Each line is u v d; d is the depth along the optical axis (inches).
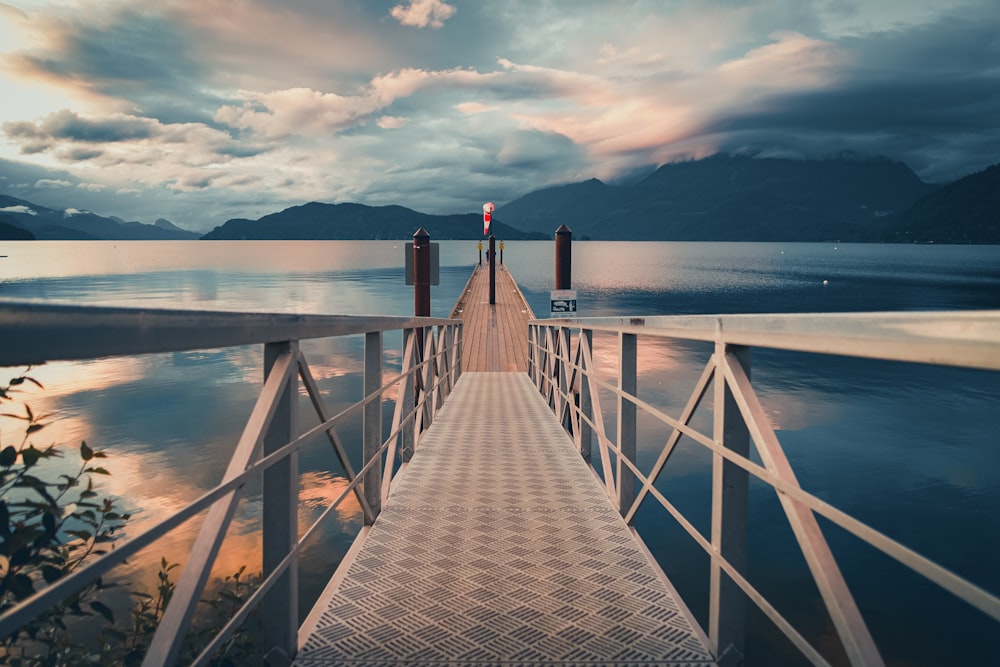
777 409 772.6
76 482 62.8
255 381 885.2
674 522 395.2
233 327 58.3
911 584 324.8
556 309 617.9
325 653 82.0
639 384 885.8
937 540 385.7
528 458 193.5
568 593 99.1
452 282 2940.5
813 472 519.8
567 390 229.0
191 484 426.9
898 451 578.9
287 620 79.3
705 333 82.5
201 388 828.0
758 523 394.9
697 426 644.1
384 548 118.0
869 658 48.7
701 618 280.5
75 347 36.0
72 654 68.1
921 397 847.7
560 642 84.5
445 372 325.1
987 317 33.9
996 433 647.1
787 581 321.7
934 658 266.4
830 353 51.0
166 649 49.1
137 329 42.4
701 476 480.4
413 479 167.9
